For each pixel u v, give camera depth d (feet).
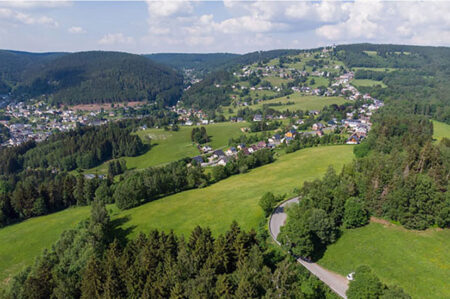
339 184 264.93
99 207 295.28
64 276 204.85
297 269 199.52
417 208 221.66
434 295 168.96
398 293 149.48
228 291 158.81
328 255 213.05
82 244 246.88
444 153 312.71
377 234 220.64
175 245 211.61
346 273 196.13
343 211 236.43
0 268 269.03
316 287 185.37
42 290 191.72
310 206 234.79
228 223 275.59
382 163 288.92
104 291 177.47
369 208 239.91
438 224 217.36
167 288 170.30
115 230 299.38
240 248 194.08
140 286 178.19
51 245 297.53
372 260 199.72
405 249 203.00
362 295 160.66
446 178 251.19
